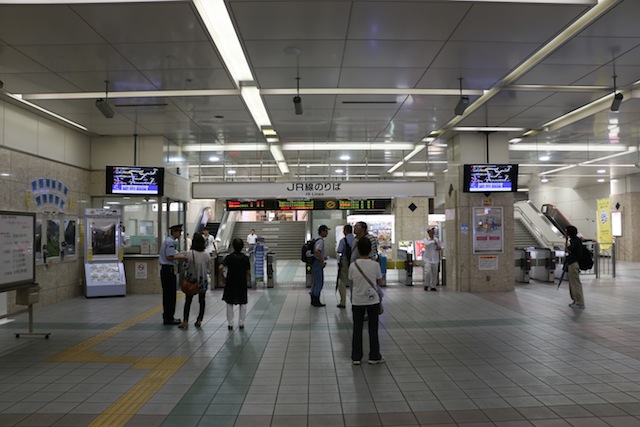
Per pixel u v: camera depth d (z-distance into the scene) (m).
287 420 3.68
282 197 11.14
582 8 4.93
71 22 5.16
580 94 8.04
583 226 25.44
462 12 5.02
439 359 5.39
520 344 6.07
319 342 6.23
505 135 11.51
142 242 11.62
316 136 11.62
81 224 10.89
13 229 6.39
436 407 3.94
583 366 5.10
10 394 4.30
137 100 8.19
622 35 5.68
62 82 7.21
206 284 7.37
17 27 5.28
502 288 11.31
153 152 11.31
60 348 5.97
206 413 3.83
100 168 11.32
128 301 9.91
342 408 3.92
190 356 5.56
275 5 4.82
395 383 4.55
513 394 4.24
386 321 7.62
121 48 5.91
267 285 12.10
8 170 8.29
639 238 20.20
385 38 5.69
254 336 6.58
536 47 5.98
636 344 6.04
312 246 11.30
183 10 4.89
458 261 11.34
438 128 10.65
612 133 11.60
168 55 6.14
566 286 12.12
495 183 10.85
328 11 4.97
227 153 13.70
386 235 18.61
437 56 6.27
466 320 7.68
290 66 6.62
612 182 21.66
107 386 4.51
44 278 9.38
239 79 7.77
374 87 7.62
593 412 3.82
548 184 25.59
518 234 20.52
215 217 26.56
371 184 11.25
